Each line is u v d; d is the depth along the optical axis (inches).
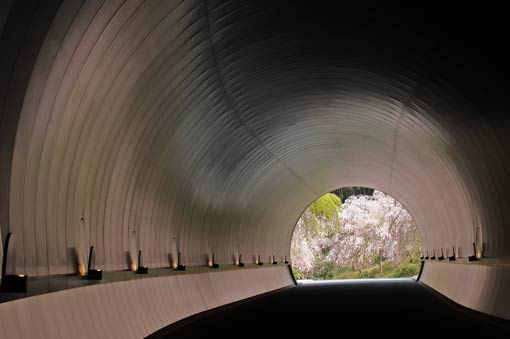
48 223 417.7
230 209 1073.5
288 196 1477.6
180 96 620.7
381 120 947.3
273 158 1125.1
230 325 650.2
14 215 359.6
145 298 613.6
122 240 590.2
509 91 577.6
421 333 560.7
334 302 965.8
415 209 1582.2
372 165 1382.9
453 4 505.4
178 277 761.6
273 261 1553.9
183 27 506.3
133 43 456.4
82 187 480.1
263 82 753.0
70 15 350.0
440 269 1223.5
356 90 833.5
